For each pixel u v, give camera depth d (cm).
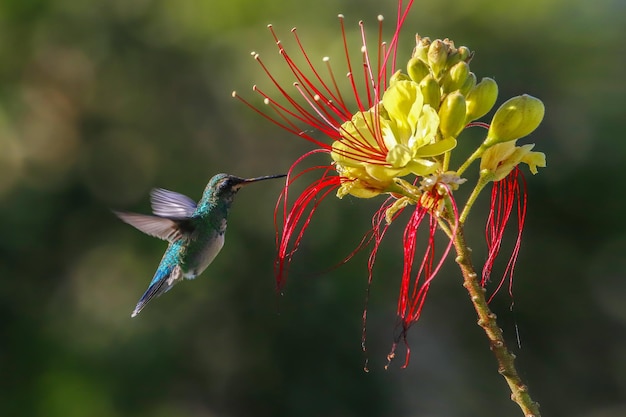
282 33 1557
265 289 1546
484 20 1591
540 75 1612
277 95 1534
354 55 1496
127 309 1528
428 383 1631
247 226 1565
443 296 1648
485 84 547
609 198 1630
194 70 1631
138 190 1609
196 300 1545
